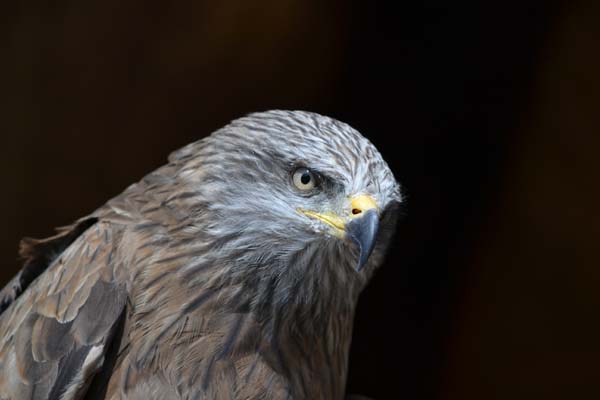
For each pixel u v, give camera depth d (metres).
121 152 12.16
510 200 12.61
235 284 5.73
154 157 12.20
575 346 12.62
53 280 5.74
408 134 12.41
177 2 11.92
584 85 12.30
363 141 6.09
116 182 12.18
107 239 5.75
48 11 11.77
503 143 12.49
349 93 12.36
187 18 11.98
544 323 12.66
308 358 6.05
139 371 5.52
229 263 5.73
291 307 5.89
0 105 11.89
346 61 12.27
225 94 12.19
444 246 12.61
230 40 12.08
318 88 12.31
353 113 12.41
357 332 12.67
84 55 11.89
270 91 12.25
